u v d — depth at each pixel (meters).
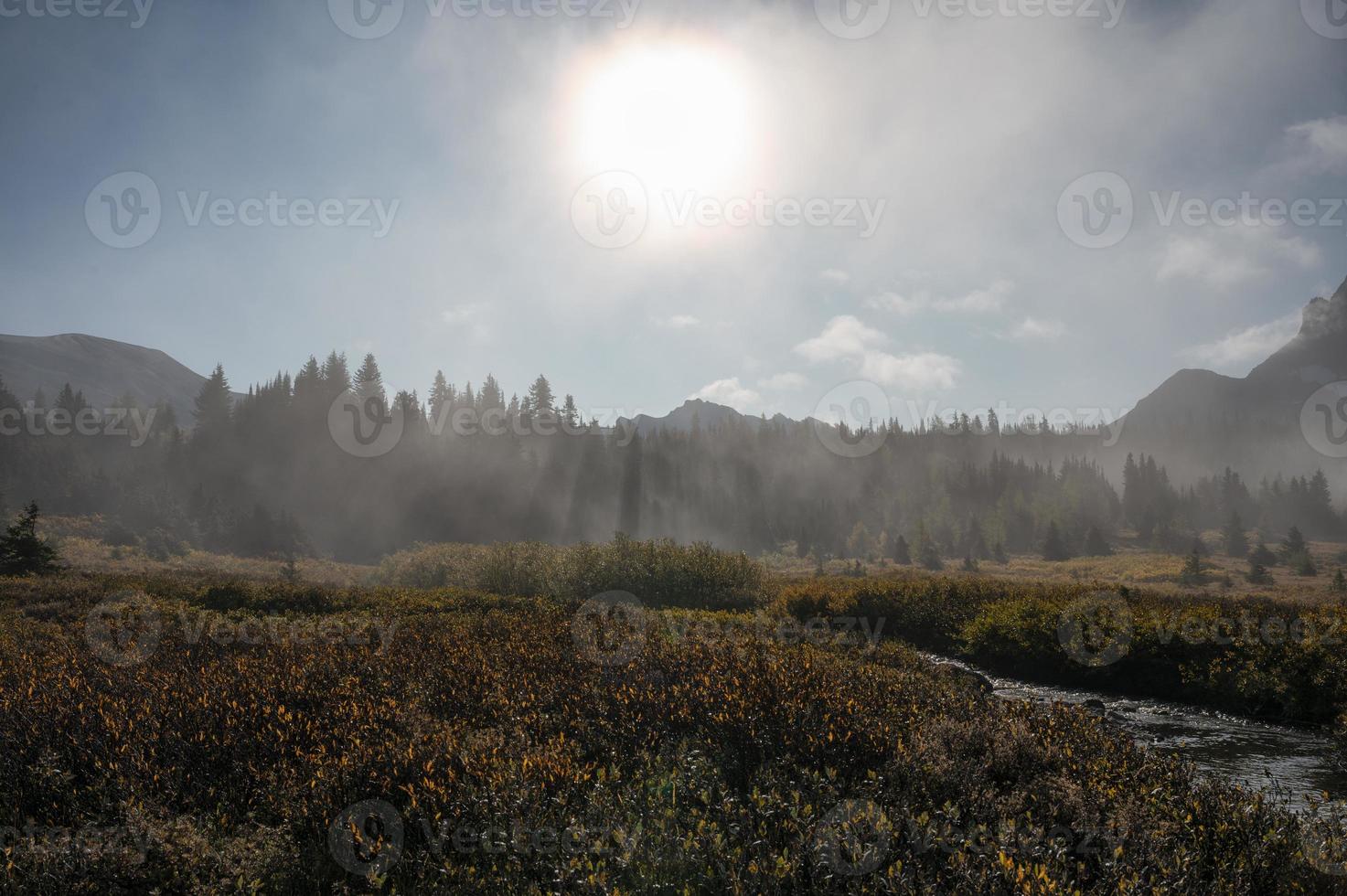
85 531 68.06
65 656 10.59
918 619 20.14
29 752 6.29
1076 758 6.87
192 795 5.68
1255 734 11.55
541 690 8.38
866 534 118.06
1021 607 17.56
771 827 5.21
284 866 4.93
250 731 6.86
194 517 81.50
